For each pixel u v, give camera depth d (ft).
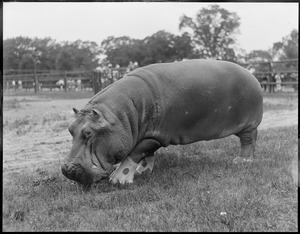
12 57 199.82
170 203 16.11
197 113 20.26
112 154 17.80
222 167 21.90
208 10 178.91
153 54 192.13
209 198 16.49
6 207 16.51
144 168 21.33
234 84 21.24
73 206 16.26
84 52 227.40
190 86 19.88
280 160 22.67
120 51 212.02
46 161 26.11
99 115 17.48
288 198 16.76
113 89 18.79
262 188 17.99
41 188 19.06
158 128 19.52
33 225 14.57
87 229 14.08
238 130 22.22
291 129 33.68
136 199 16.94
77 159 17.08
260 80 83.71
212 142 29.40
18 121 44.57
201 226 13.99
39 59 217.15
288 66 98.73
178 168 21.99
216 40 179.63
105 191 18.34
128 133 18.20
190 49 187.62
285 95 72.13
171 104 19.47
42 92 106.83
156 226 14.02
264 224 14.17
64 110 55.88
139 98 18.81
